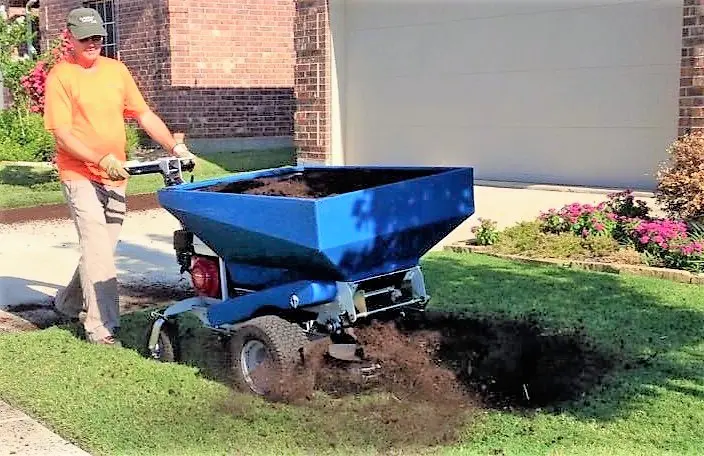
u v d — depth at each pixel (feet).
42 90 45.32
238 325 17.34
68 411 15.88
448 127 44.83
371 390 16.60
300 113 49.03
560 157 40.37
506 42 41.86
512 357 18.17
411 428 14.83
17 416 15.84
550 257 27.17
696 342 18.84
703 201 26.68
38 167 54.80
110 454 14.10
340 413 15.55
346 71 48.62
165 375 17.71
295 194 20.17
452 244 29.71
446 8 44.09
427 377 17.06
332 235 15.53
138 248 32.94
